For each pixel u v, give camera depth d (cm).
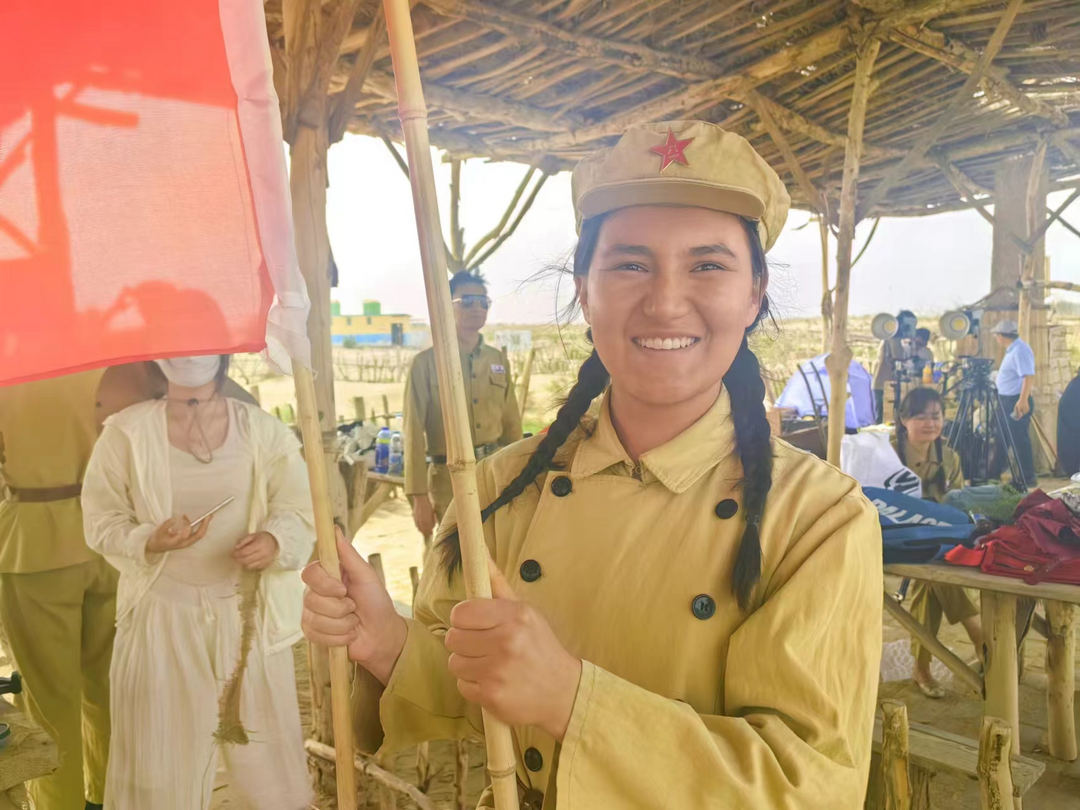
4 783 171
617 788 83
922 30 456
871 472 407
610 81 491
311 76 289
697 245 96
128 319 122
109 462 254
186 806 248
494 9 387
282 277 109
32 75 120
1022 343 768
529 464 115
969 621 394
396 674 114
